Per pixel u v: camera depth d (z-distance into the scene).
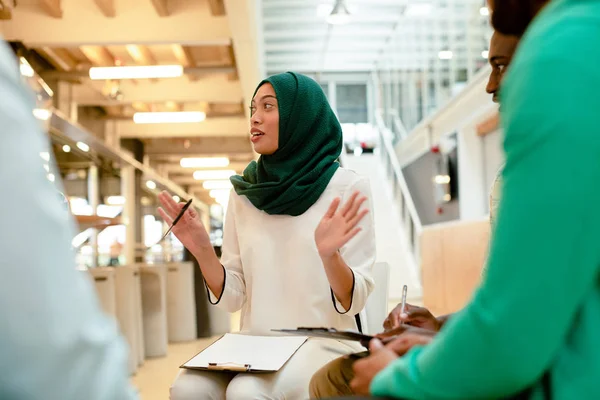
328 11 11.29
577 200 0.56
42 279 0.50
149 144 11.72
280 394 1.38
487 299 0.61
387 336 1.08
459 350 0.62
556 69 0.59
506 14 0.79
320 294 1.74
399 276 10.52
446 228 7.06
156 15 5.50
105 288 3.98
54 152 6.92
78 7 5.50
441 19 10.39
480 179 8.91
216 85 7.58
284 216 1.81
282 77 1.83
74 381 0.52
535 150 0.58
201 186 19.30
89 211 7.97
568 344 0.62
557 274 0.56
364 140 17.12
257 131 1.80
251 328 1.77
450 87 9.82
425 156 10.89
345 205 1.41
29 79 3.42
